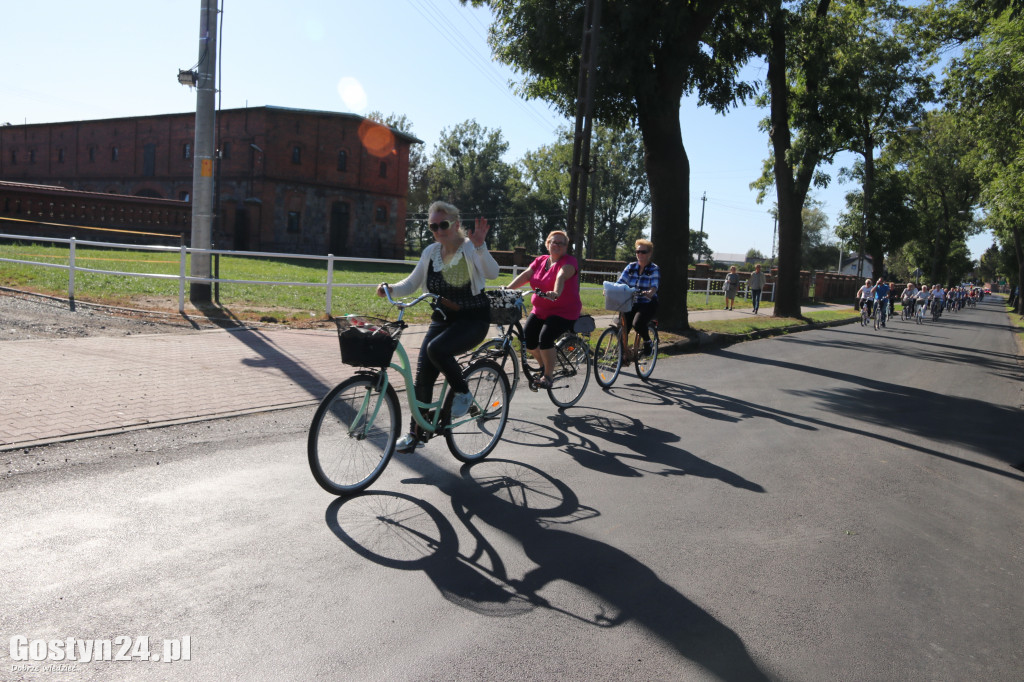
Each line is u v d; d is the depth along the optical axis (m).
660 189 14.10
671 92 13.48
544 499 4.58
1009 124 20.88
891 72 26.45
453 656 2.75
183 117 44.56
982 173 25.38
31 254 19.88
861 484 5.48
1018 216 19.31
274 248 41.72
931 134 47.53
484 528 4.03
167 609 2.95
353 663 2.66
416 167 79.62
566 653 2.83
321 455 4.22
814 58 21.28
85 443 4.86
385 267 38.59
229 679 2.51
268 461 4.88
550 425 6.54
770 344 15.95
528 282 6.76
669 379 9.64
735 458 5.92
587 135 12.26
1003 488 5.70
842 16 21.66
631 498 4.72
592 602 3.26
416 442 4.86
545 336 6.53
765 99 25.56
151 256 24.41
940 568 3.96
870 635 3.15
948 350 18.16
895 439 7.16
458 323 4.86
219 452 4.97
